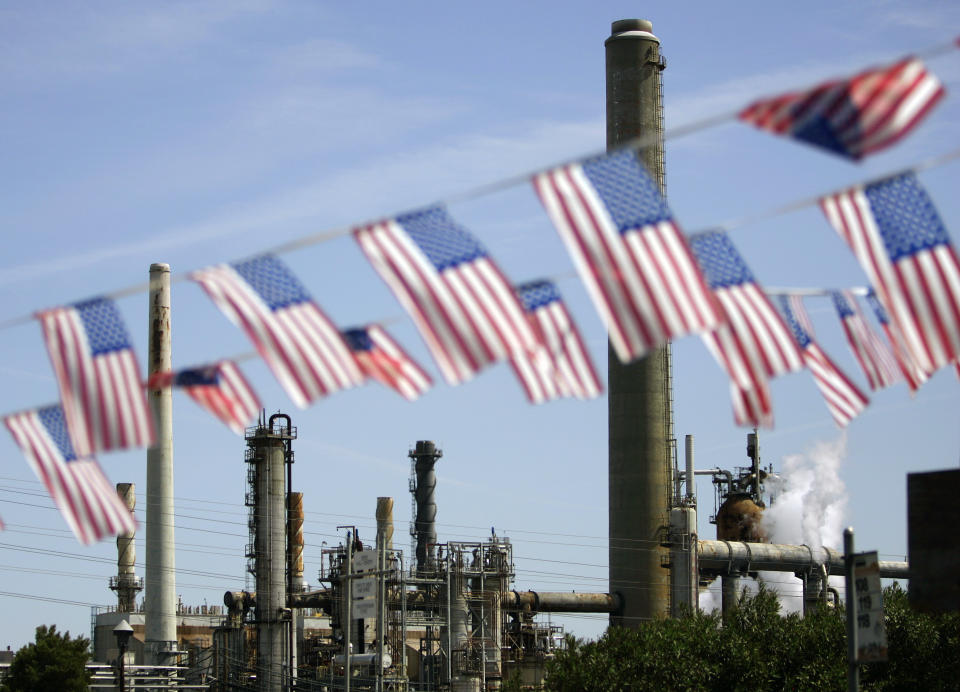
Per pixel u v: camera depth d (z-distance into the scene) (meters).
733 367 39.56
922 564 46.56
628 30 184.88
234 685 163.38
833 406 44.97
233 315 37.12
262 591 163.00
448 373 35.44
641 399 179.50
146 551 148.12
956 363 42.56
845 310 44.81
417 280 35.66
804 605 181.38
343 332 37.41
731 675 113.69
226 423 38.25
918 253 35.69
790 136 28.17
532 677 164.12
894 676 107.12
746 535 188.38
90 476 39.34
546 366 39.16
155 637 146.12
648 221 34.12
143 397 38.31
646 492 177.50
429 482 190.62
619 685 113.81
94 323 38.56
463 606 159.50
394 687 154.62
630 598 175.25
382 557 119.00
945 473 46.53
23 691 139.75
